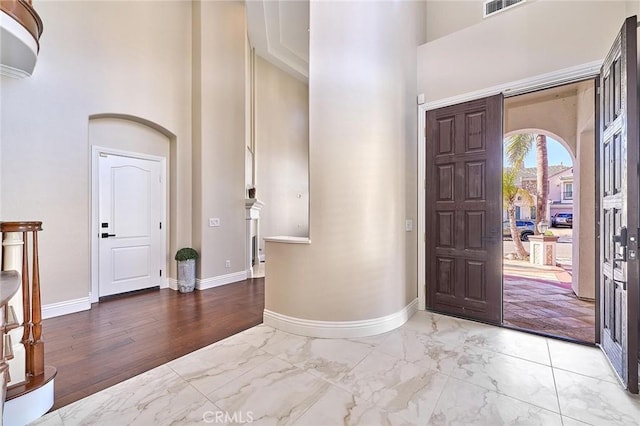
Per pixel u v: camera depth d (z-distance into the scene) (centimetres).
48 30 327
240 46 519
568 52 262
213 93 476
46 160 326
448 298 330
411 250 332
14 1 243
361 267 274
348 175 273
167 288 461
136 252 433
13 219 306
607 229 229
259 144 689
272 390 191
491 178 302
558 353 240
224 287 468
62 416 167
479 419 165
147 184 443
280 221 748
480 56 307
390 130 290
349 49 274
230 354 241
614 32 243
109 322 314
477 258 311
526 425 160
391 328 288
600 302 246
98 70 369
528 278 539
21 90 309
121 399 183
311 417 166
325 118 275
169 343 262
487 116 304
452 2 375
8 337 155
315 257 276
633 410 172
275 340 267
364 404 177
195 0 466
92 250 389
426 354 239
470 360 229
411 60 333
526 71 281
